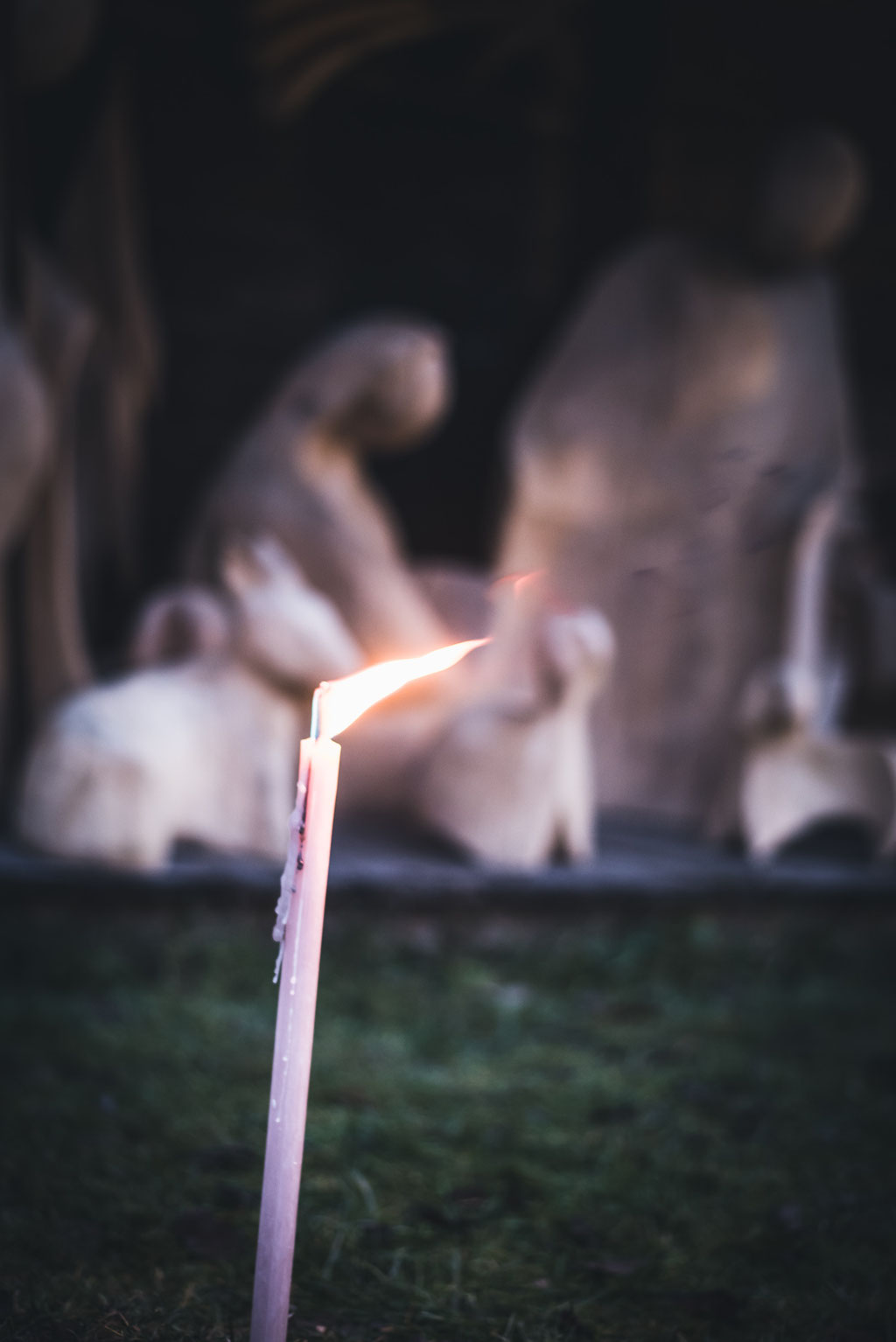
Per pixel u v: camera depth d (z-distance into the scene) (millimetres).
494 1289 2248
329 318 8375
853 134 8406
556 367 7086
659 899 5230
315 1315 2080
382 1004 4059
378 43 7867
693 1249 2441
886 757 6016
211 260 8148
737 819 6102
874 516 8469
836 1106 3320
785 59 8297
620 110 8203
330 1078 3373
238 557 5234
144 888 4727
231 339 8203
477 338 8562
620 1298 2223
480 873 5168
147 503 8148
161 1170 2674
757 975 4691
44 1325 1938
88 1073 3242
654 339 6988
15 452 5480
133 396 7184
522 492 6941
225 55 7934
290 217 8242
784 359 7012
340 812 6086
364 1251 2352
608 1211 2621
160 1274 2154
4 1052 3330
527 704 5523
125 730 4871
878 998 4434
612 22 8117
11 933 4398
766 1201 2684
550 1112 3229
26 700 6035
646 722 7027
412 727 6164
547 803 5473
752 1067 3609
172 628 5387
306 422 6383
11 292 5707
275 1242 1502
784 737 5988
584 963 4633
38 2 5723
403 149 8367
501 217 8477
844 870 5840
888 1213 2594
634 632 7008
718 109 8250
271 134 8133
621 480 6941
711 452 6930
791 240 6910
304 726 5621
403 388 6324
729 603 6930
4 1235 2285
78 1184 2551
